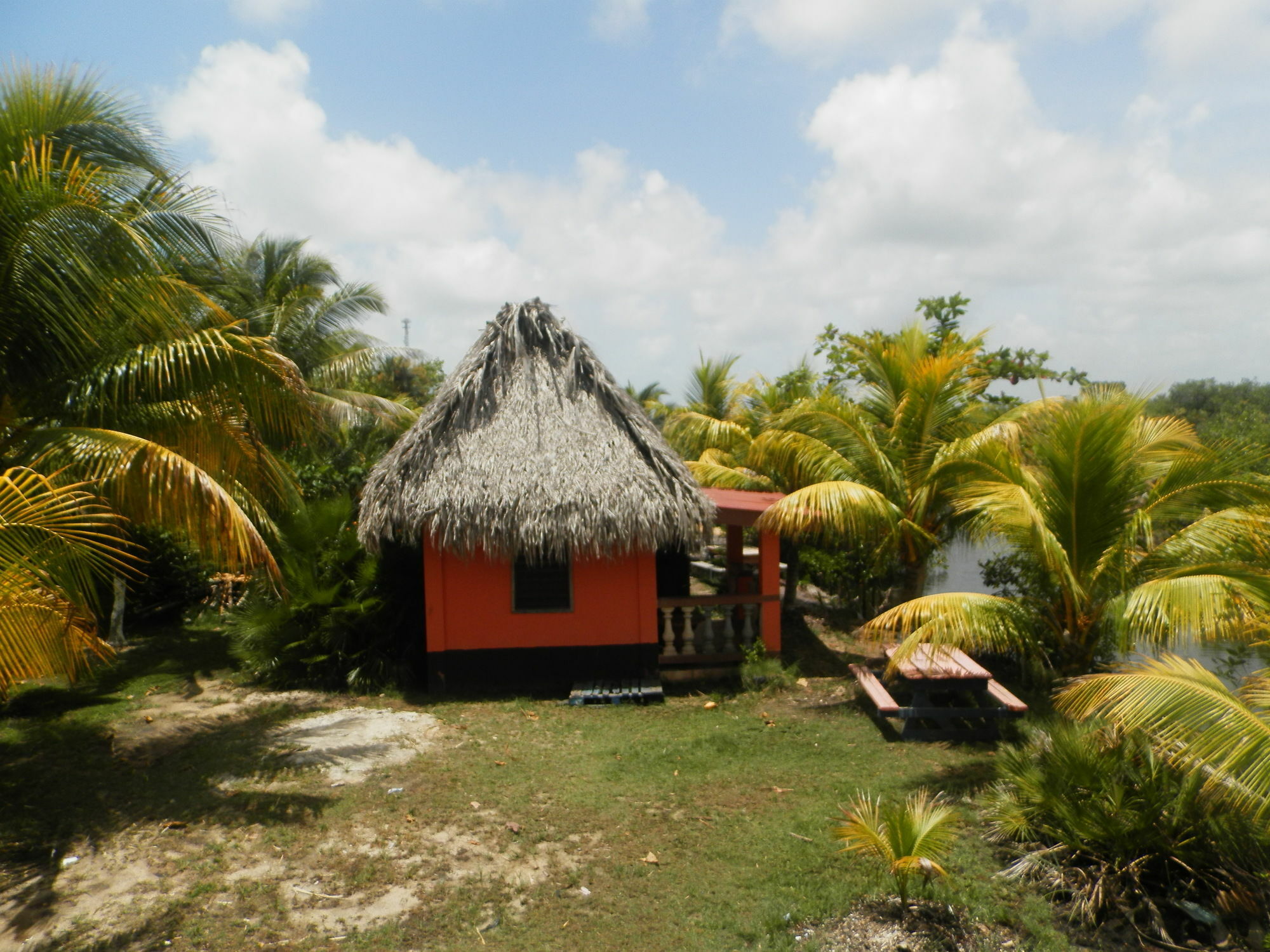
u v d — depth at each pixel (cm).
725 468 1531
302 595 975
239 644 1027
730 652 1007
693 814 609
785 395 1800
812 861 529
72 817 604
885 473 1048
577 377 1031
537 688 955
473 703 905
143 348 682
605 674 960
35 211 600
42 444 624
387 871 524
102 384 667
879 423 1180
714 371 2495
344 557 1006
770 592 1016
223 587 1403
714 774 689
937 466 959
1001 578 1127
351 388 1994
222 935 452
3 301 634
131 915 472
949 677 769
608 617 961
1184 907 453
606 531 876
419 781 673
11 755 738
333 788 659
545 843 563
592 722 838
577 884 508
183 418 777
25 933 453
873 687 820
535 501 877
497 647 955
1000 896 482
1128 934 446
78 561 575
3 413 678
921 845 463
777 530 972
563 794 646
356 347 1820
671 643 988
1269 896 452
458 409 969
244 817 602
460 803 628
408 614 1038
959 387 1081
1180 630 622
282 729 813
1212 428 1936
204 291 877
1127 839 483
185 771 694
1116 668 747
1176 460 769
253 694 944
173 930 457
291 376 785
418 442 931
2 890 500
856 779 673
